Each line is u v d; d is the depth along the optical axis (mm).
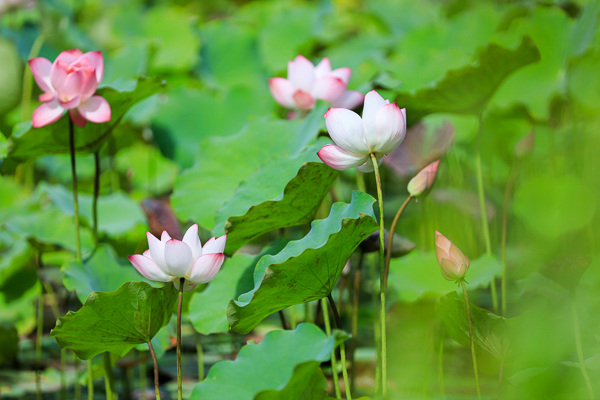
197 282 5152
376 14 11312
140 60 8312
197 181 5773
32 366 6348
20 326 6883
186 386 6023
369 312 6410
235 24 11648
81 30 11430
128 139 9117
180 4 16594
